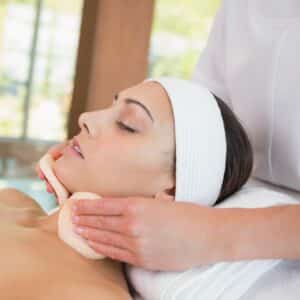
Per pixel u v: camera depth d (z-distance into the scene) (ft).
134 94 2.47
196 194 2.41
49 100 7.90
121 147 2.37
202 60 3.48
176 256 1.94
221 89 3.28
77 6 7.65
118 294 2.11
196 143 2.39
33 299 1.96
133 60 7.59
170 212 1.92
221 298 1.99
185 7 7.82
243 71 2.95
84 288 2.05
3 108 7.92
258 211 1.96
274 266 2.15
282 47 2.68
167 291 2.03
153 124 2.40
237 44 3.04
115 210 1.96
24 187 7.50
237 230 1.91
